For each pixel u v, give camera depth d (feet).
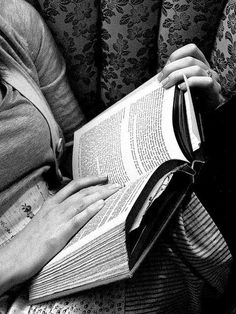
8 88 2.09
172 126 1.97
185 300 2.38
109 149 2.23
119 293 1.95
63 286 1.82
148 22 2.49
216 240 2.05
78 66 2.73
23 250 1.98
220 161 2.41
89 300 1.97
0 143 2.07
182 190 1.82
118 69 2.70
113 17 2.46
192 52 2.26
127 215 1.59
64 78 2.61
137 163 2.04
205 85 2.15
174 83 2.14
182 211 1.91
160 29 2.49
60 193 2.17
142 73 2.74
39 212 2.13
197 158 1.92
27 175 2.26
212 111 2.38
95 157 2.31
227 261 2.18
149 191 1.69
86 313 1.94
